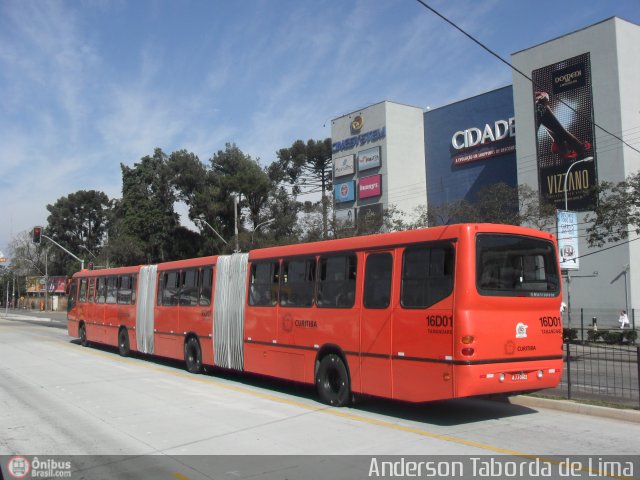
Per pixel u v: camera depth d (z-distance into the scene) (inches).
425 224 1213.1
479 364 319.0
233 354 524.7
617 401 404.8
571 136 1359.5
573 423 345.1
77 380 545.3
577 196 1338.6
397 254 364.8
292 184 2573.8
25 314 2802.7
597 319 1307.8
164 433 327.3
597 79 1322.6
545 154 1405.0
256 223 2269.9
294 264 457.1
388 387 359.3
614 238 908.0
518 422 348.8
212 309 562.9
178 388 496.1
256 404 416.5
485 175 1624.0
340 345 400.2
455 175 1712.6
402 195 1780.3
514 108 1480.1
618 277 1284.4
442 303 330.6
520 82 1465.3
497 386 325.4
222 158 2417.6
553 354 354.9
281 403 420.5
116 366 660.7
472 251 327.6
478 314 323.0
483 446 288.8
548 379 349.7
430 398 331.0
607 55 1307.8
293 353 447.2
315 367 423.5
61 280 3604.8
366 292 383.6
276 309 470.9
